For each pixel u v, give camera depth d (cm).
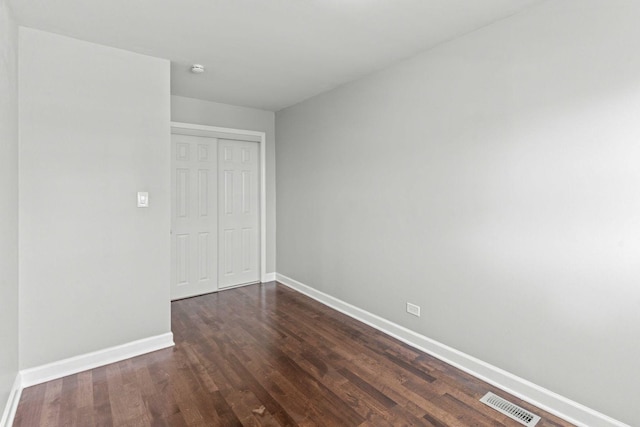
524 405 204
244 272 458
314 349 274
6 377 188
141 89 268
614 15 172
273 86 352
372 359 259
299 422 188
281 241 465
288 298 402
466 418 192
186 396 212
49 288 232
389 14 212
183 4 201
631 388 171
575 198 187
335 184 362
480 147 230
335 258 367
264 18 218
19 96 220
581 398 188
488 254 228
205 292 420
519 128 210
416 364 252
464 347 245
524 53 206
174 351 271
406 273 287
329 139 369
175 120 386
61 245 236
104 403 204
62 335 237
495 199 223
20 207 220
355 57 279
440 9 206
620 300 173
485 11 208
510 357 218
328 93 367
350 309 347
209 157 420
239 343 285
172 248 393
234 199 444
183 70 307
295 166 427
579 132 185
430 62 262
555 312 197
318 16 215
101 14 210
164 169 279
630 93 168
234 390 218
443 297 258
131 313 264
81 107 242
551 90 195
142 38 243
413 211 279
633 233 169
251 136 446
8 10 194
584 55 182
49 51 230
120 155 258
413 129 277
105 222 252
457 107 244
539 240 203
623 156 171
